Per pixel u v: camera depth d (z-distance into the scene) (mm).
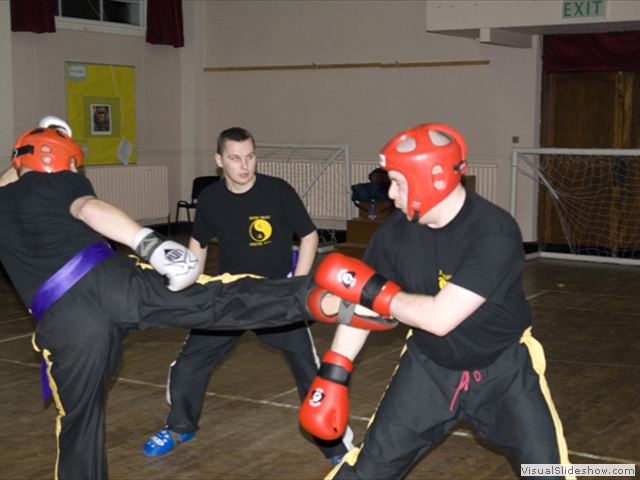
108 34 9945
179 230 11008
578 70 8867
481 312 2010
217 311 2199
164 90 10789
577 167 9141
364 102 10086
